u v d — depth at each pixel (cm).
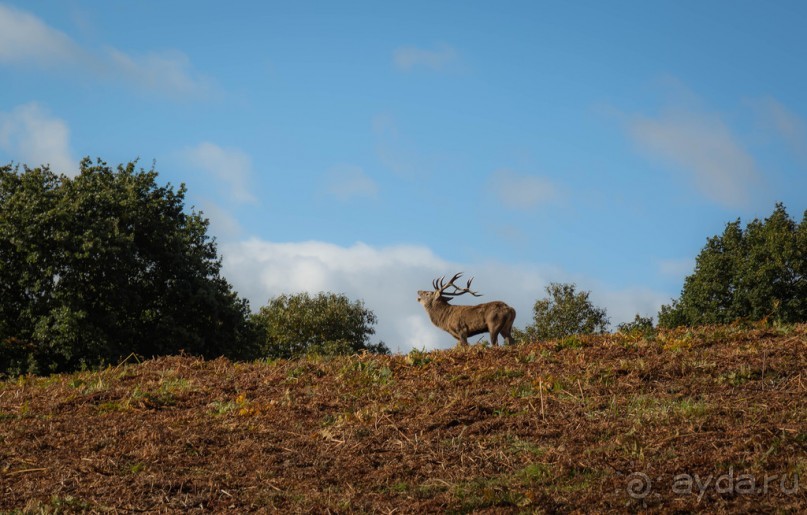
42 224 11912
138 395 4544
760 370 4281
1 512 2978
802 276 16488
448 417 3916
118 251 12106
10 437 3866
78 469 3419
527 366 4866
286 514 2945
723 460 3141
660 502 2845
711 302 17088
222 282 14088
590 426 3678
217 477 3325
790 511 2678
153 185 14250
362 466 3428
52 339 11444
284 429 3956
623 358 4872
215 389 4744
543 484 3111
